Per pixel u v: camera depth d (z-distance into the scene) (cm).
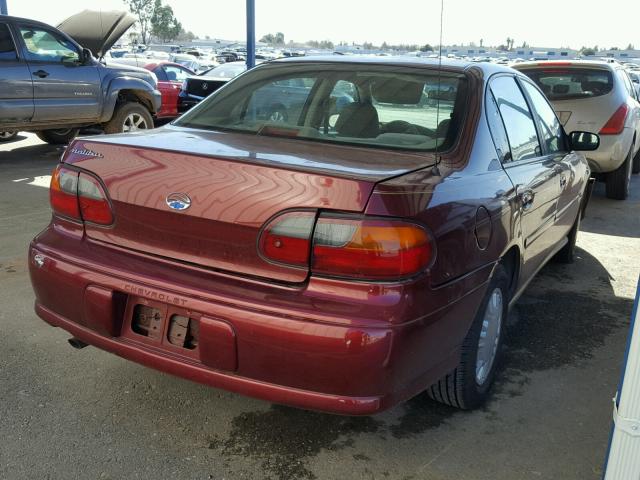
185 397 295
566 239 488
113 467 244
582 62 764
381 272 208
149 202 236
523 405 301
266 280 220
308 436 269
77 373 312
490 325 293
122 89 956
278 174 218
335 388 212
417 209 216
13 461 245
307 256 212
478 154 275
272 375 217
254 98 314
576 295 455
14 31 815
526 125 359
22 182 746
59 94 862
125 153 247
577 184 455
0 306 385
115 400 290
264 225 216
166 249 237
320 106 298
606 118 737
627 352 179
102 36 1038
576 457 261
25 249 493
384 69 310
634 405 179
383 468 250
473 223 246
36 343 340
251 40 1025
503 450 264
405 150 266
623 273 511
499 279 288
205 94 1310
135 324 243
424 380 230
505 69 356
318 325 208
